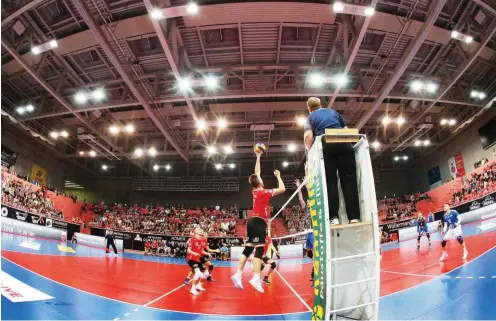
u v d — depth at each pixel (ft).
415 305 18.74
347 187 11.31
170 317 18.45
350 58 46.21
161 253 77.36
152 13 36.78
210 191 112.47
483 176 70.59
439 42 51.72
